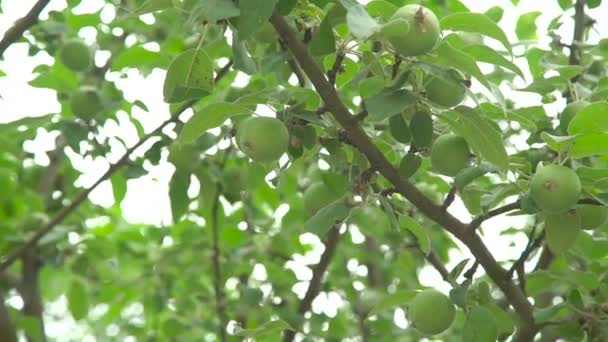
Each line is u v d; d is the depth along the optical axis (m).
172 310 6.80
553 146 2.94
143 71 4.91
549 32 4.24
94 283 6.62
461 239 3.26
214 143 4.43
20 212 6.08
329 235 4.96
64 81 5.16
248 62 2.90
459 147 3.09
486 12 4.75
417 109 2.98
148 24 5.38
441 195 4.62
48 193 6.34
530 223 5.28
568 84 3.67
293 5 2.84
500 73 4.65
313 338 4.84
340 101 2.96
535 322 3.52
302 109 2.99
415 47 2.75
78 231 5.93
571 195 2.88
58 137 6.32
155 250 6.65
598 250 3.79
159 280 6.48
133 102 4.74
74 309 6.27
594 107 2.82
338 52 2.95
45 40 4.94
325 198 3.60
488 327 3.05
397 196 4.52
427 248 3.47
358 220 6.11
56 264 5.57
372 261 6.64
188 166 4.45
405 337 5.69
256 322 5.34
